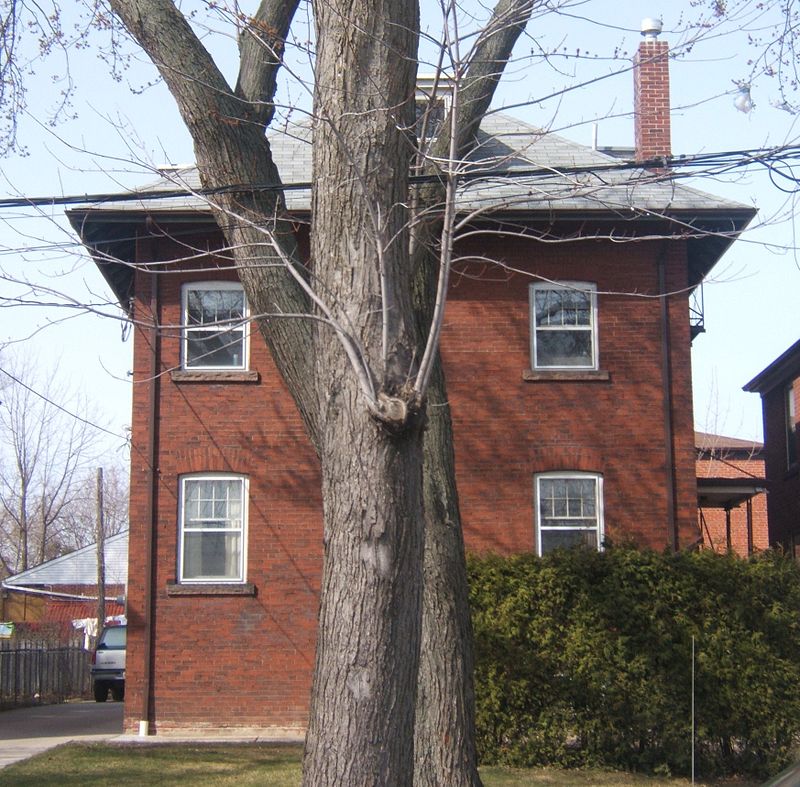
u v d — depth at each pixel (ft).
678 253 59.82
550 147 62.44
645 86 67.46
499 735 46.03
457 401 58.85
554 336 59.77
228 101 28.02
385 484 21.13
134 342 58.39
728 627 46.88
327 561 21.52
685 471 58.70
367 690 20.59
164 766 44.11
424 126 26.76
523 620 46.80
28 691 86.38
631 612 46.68
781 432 89.40
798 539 84.02
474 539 57.77
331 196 23.08
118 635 97.19
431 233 31.45
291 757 47.11
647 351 59.52
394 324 22.16
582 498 58.75
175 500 57.47
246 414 58.08
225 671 56.03
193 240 58.75
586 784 41.47
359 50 23.71
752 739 45.55
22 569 159.02
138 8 28.27
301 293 26.55
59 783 39.65
